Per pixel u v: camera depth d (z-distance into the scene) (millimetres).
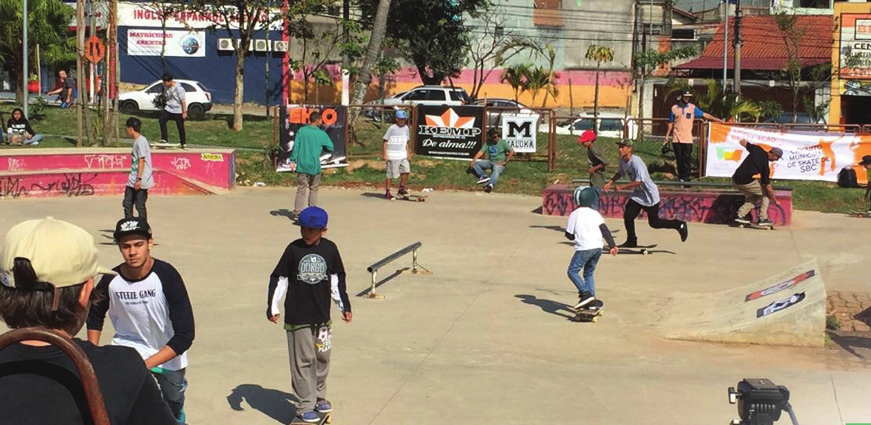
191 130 25281
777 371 8203
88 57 21469
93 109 28109
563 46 50594
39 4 28922
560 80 50500
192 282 11617
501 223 16641
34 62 30172
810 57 47594
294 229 15406
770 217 17016
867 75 40469
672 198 17531
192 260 12828
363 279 12070
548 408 7137
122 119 25500
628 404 7230
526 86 43000
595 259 10039
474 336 9406
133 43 39500
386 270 12641
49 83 38562
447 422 6812
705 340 9297
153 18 39375
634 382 7844
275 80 40531
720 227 16812
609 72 50875
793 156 21094
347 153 22359
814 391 7547
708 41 55312
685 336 9352
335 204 18594
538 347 9023
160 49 39625
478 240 14914
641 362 8516
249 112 39312
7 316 2641
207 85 40438
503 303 10844
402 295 11195
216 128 25859
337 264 6715
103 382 2549
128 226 5090
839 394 7453
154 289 5164
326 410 6723
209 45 40094
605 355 8766
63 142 22375
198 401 7262
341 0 40469
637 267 13055
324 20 44344
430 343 9117
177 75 40094
